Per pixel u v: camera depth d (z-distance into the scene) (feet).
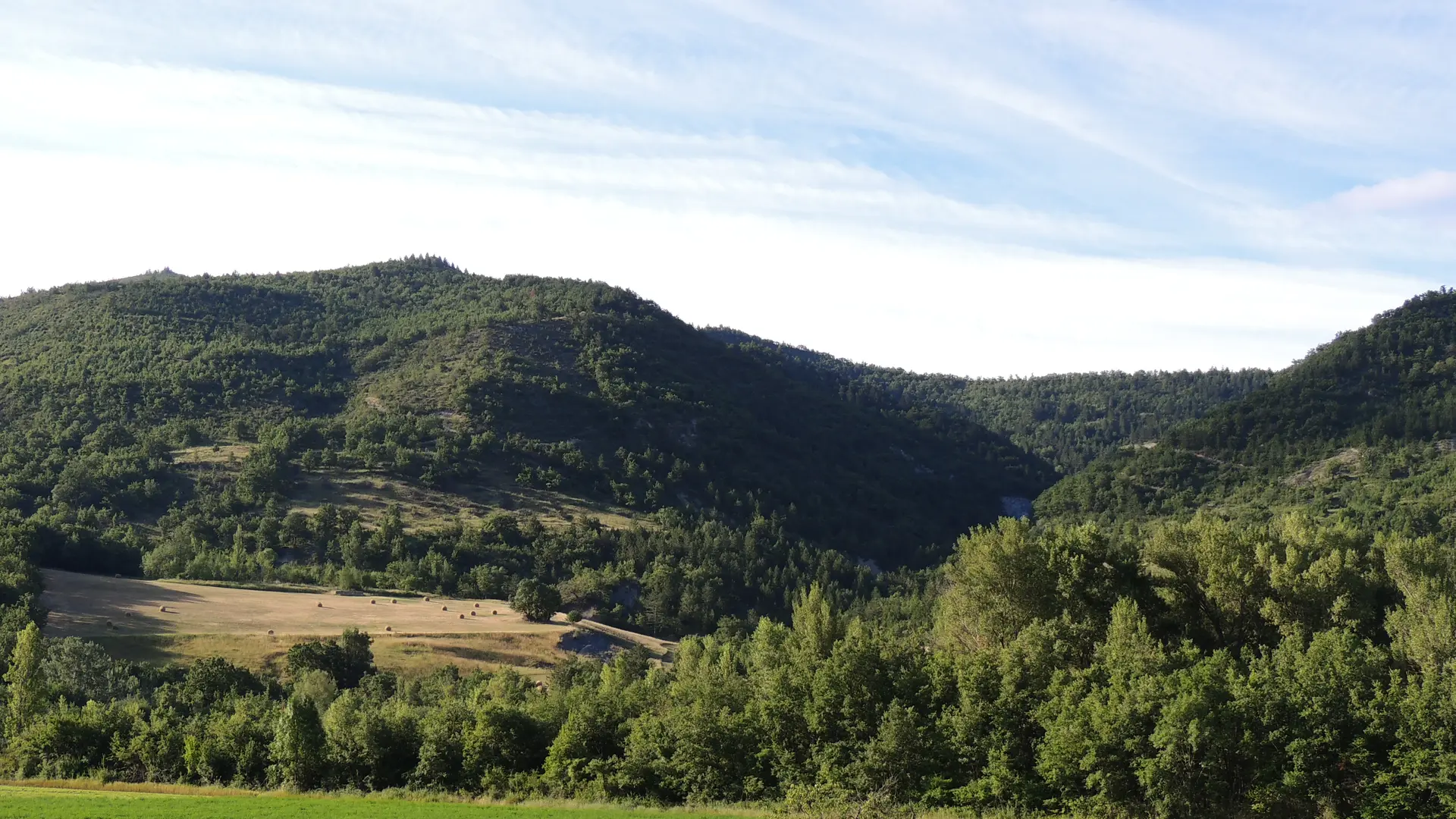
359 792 181.88
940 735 158.81
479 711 185.06
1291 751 137.49
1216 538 192.03
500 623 368.07
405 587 435.94
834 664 169.58
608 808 160.35
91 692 235.81
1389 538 198.08
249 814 149.07
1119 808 141.79
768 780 168.14
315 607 362.33
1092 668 163.94
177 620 315.78
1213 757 138.21
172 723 204.03
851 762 159.02
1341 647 147.74
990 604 198.18
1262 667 152.76
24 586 295.89
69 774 194.49
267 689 258.98
